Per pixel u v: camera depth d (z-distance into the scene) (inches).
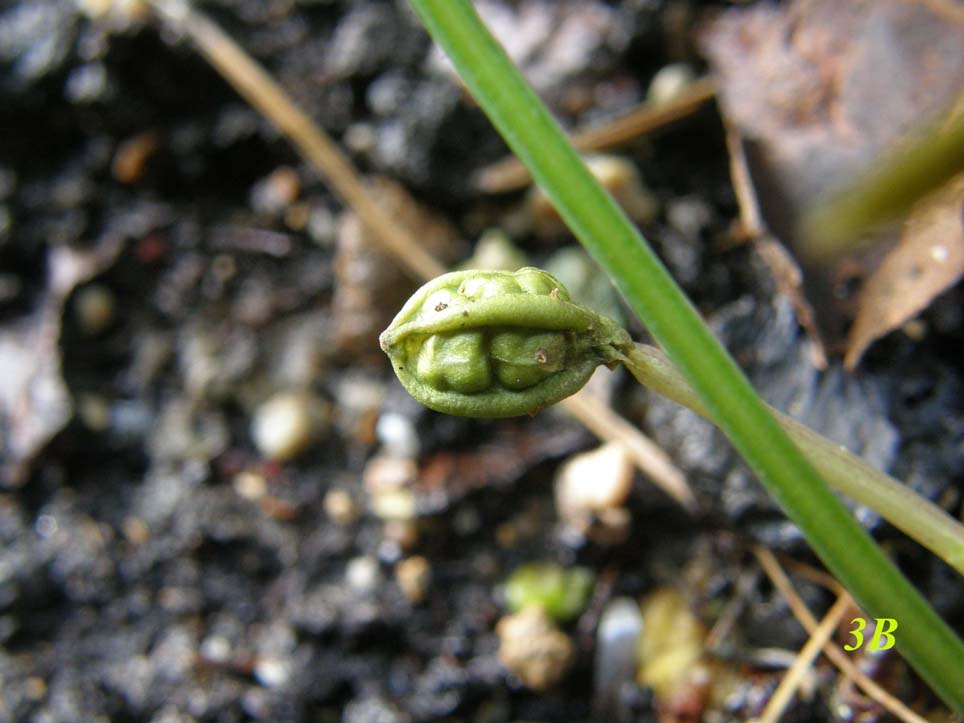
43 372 2.9
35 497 2.8
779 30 2.5
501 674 2.4
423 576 2.5
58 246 3.1
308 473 2.8
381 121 3.0
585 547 2.5
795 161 2.3
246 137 3.1
